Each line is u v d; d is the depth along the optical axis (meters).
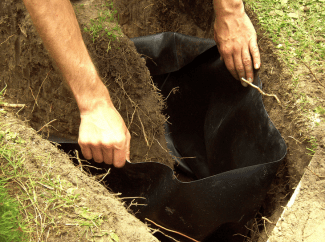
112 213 1.14
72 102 1.93
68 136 2.05
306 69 1.75
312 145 1.48
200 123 2.17
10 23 1.93
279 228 1.22
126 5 2.70
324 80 1.70
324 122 1.55
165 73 2.24
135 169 1.54
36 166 1.23
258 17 1.96
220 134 1.93
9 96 2.18
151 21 2.60
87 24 1.76
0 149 1.24
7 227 1.05
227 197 1.42
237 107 1.79
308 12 2.04
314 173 1.34
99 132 1.32
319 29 1.94
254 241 1.56
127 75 1.81
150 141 1.97
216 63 1.87
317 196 1.29
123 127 1.41
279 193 1.63
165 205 1.51
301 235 1.20
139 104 1.89
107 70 1.79
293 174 1.55
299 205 1.27
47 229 1.07
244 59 1.62
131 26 2.77
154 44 2.17
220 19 1.62
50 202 1.12
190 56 2.00
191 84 2.12
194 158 2.25
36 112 2.11
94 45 1.75
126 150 1.45
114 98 1.86
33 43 1.86
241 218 1.48
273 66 1.81
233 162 1.85
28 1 1.08
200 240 1.58
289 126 1.63
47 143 1.33
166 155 2.03
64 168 1.25
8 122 1.38
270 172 1.38
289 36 1.89
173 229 1.58
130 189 1.67
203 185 1.41
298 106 1.62
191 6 2.36
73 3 1.89
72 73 1.23
